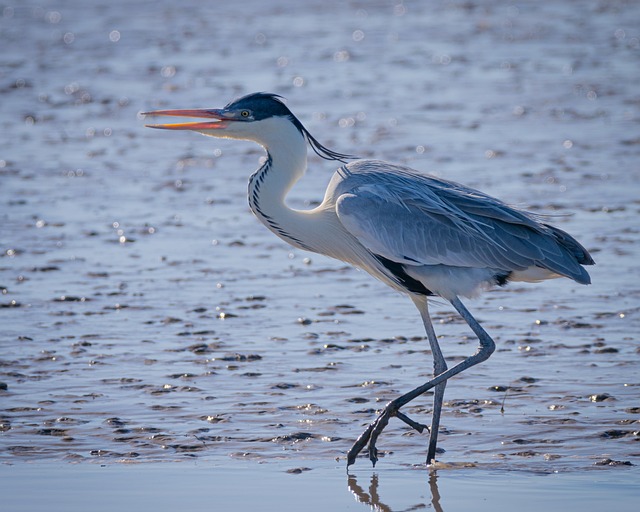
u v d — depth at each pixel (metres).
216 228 19.30
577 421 11.20
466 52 39.88
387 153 24.59
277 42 42.62
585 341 13.62
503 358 13.12
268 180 11.55
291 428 11.20
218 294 15.74
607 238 18.03
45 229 19.12
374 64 37.75
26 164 24.27
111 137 27.33
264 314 14.88
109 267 17.00
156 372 12.74
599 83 33.34
